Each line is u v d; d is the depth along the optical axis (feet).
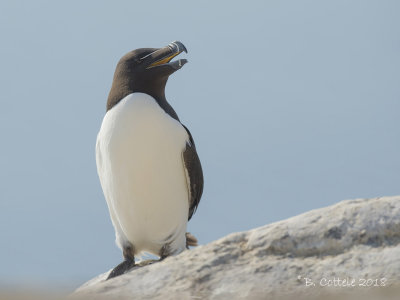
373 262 33.37
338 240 34.88
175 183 57.00
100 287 34.65
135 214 57.00
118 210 57.62
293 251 35.14
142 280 34.76
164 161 55.77
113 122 55.98
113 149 55.47
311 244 35.06
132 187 55.88
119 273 57.67
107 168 56.75
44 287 37.42
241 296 32.81
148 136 55.11
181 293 33.42
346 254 34.24
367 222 35.12
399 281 31.91
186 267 35.09
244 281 33.65
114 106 57.72
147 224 57.52
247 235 36.81
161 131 55.52
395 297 30.60
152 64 58.44
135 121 55.21
